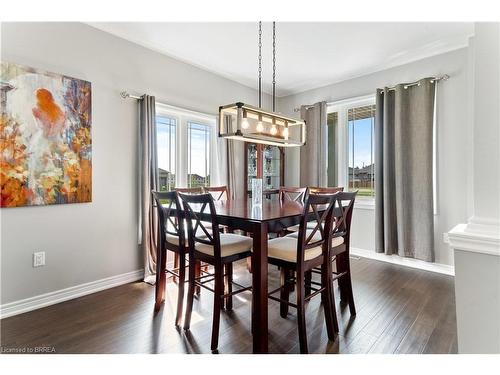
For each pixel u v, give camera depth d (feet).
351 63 11.59
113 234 9.21
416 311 7.34
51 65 7.77
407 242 10.94
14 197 7.11
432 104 10.31
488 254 3.26
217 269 5.92
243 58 11.16
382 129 11.57
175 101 11.02
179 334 6.29
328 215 6.15
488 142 3.33
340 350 5.69
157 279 7.43
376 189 11.62
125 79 9.46
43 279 7.72
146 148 9.57
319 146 13.74
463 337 3.42
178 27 8.89
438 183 10.50
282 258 6.09
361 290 8.75
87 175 8.51
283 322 6.84
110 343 5.93
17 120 7.11
